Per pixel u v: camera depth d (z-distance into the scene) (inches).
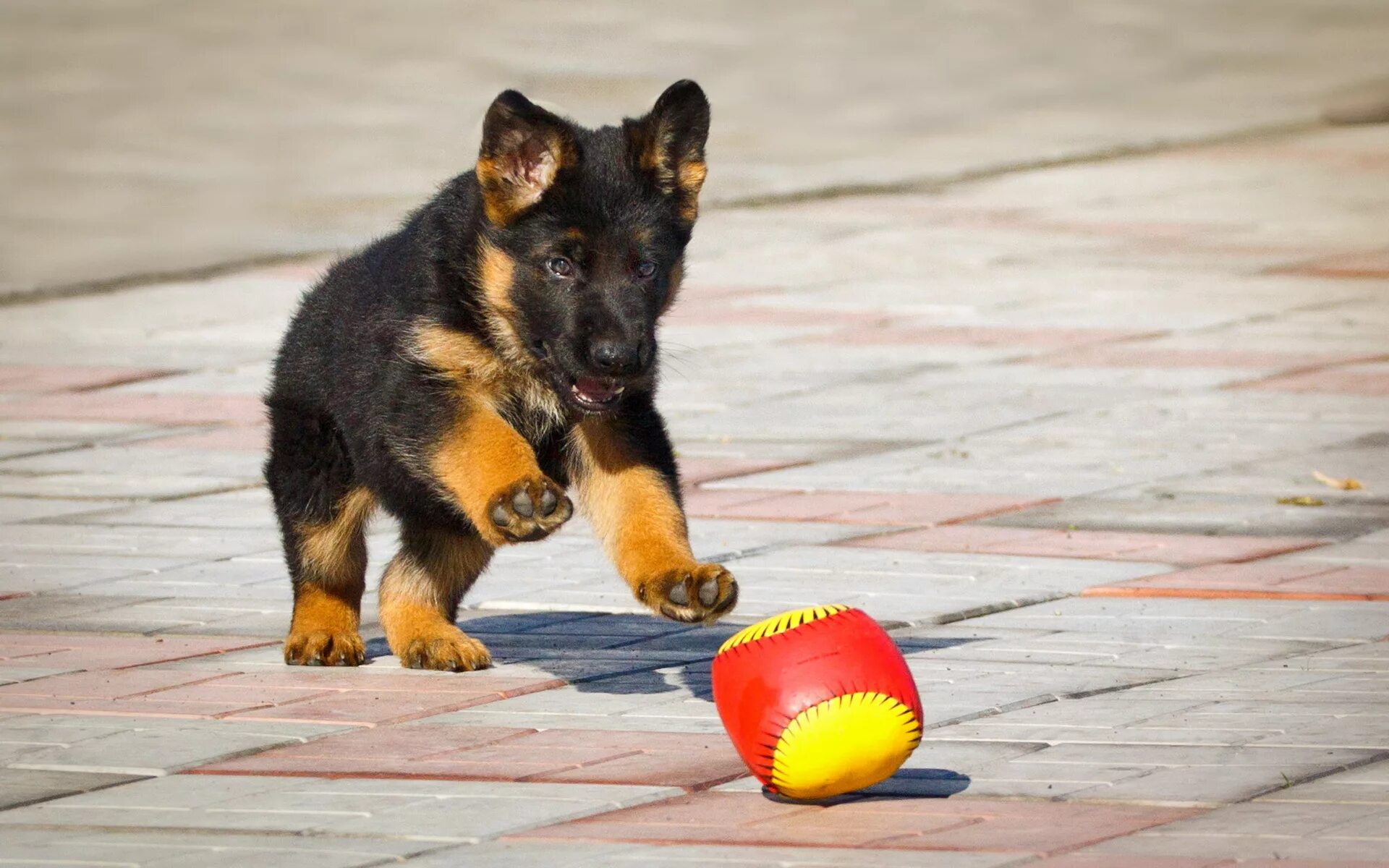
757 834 312.2
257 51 1888.5
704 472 670.5
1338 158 1542.8
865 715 314.5
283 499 456.4
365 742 372.5
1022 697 400.8
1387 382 804.0
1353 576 519.2
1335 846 301.6
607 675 433.1
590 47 1961.1
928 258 1152.8
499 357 430.3
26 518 613.3
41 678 428.1
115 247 1195.3
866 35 2105.1
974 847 304.2
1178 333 921.5
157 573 542.6
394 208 1296.8
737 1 2215.8
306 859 301.9
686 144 437.7
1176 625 470.9
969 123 1728.6
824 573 532.4
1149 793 331.9
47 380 848.3
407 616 448.5
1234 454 684.7
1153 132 1685.5
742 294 1046.4
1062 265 1119.6
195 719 390.9
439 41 1946.4
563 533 598.5
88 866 299.6
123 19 2006.6
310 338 459.5
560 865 297.3
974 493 633.6
